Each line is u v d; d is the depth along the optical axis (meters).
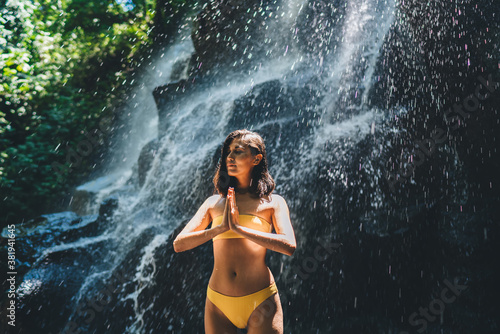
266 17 8.03
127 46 13.55
